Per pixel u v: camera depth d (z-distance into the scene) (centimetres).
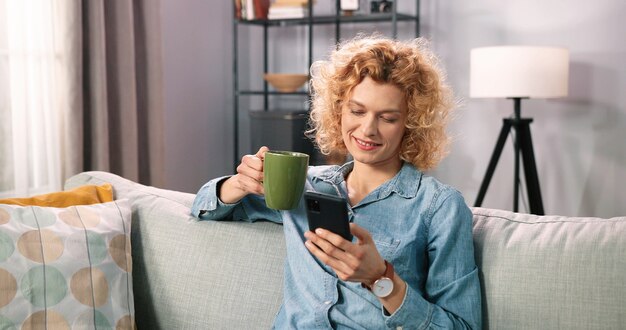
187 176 416
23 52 280
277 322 142
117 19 308
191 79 414
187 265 161
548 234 131
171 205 172
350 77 131
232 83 450
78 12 286
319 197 110
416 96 131
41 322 144
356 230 112
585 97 373
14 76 279
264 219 160
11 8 276
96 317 150
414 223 132
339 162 161
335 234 111
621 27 360
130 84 313
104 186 177
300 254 141
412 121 133
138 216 171
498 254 132
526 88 322
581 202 380
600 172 374
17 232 147
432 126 135
